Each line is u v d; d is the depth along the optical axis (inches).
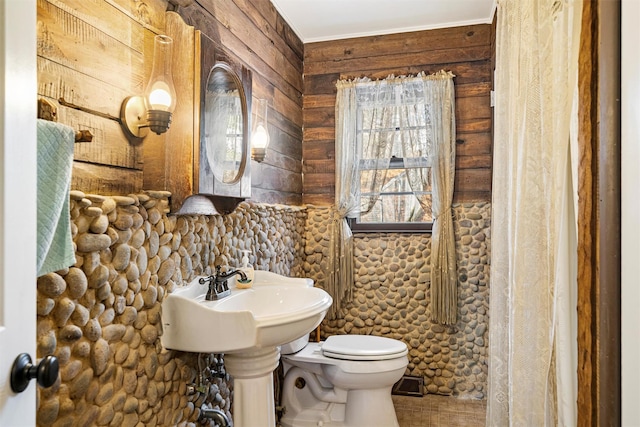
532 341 52.1
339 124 116.5
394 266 114.7
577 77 41.0
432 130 110.2
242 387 62.3
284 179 107.5
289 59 111.7
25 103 28.0
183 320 55.9
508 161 64.6
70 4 44.2
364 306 116.3
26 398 27.6
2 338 25.4
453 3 101.6
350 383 85.3
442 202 108.8
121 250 48.7
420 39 114.6
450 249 108.3
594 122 35.4
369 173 115.8
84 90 46.0
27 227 28.0
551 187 48.3
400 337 114.0
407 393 111.5
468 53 111.5
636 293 30.2
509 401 58.7
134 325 51.5
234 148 69.2
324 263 118.9
